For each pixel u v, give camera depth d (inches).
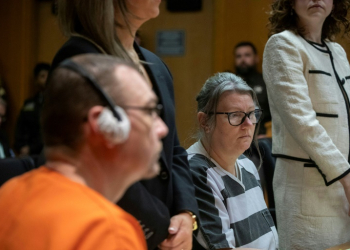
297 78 95.6
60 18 66.1
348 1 110.8
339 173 91.7
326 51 103.3
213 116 88.7
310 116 93.4
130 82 41.7
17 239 37.0
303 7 101.7
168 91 72.1
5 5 261.0
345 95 101.6
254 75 208.4
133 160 41.7
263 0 228.2
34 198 39.0
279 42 98.7
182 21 246.4
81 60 42.4
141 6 66.3
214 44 237.3
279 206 100.7
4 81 262.1
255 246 87.6
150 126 42.2
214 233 79.9
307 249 96.3
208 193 83.0
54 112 40.8
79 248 35.8
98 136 40.1
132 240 37.8
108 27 62.9
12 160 81.5
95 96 40.3
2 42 261.6
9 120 262.1
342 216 98.0
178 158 72.5
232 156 89.0
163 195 65.8
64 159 41.3
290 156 98.6
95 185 41.7
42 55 264.2
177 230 63.9
